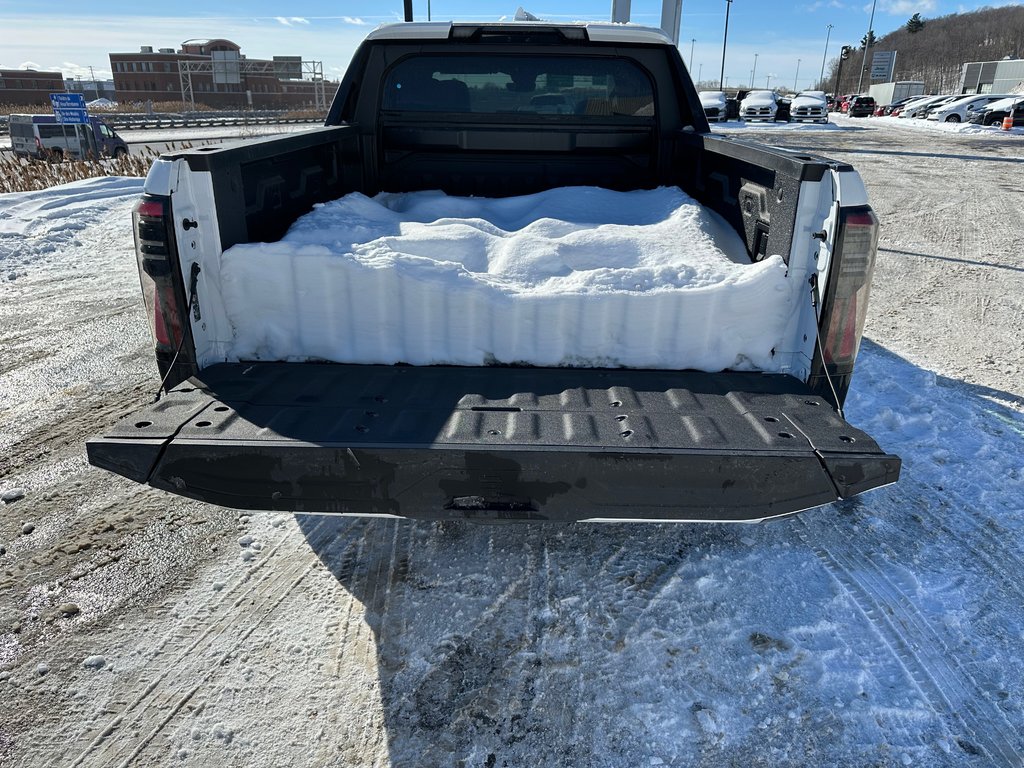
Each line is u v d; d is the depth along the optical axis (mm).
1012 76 57219
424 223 3180
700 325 2535
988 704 2217
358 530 3119
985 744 2086
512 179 4098
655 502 2053
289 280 2547
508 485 2039
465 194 4125
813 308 2477
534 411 2250
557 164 4055
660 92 3900
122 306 6383
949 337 5602
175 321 2449
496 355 2598
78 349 5277
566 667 2367
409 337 2602
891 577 2807
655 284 2545
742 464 2002
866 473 2025
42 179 13523
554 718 2182
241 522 3199
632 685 2297
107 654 2432
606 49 3791
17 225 9461
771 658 2396
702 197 3682
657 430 2127
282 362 2664
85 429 4031
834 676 2320
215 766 2031
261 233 2881
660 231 3023
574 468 2012
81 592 2736
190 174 2422
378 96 3918
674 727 2148
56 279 7336
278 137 2965
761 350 2604
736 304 2518
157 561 2922
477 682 2311
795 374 2607
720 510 2061
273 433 2072
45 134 20609
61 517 3223
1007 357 5164
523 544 3012
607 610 2623
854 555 2947
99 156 21094
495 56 3822
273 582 2791
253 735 2129
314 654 2426
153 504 3340
